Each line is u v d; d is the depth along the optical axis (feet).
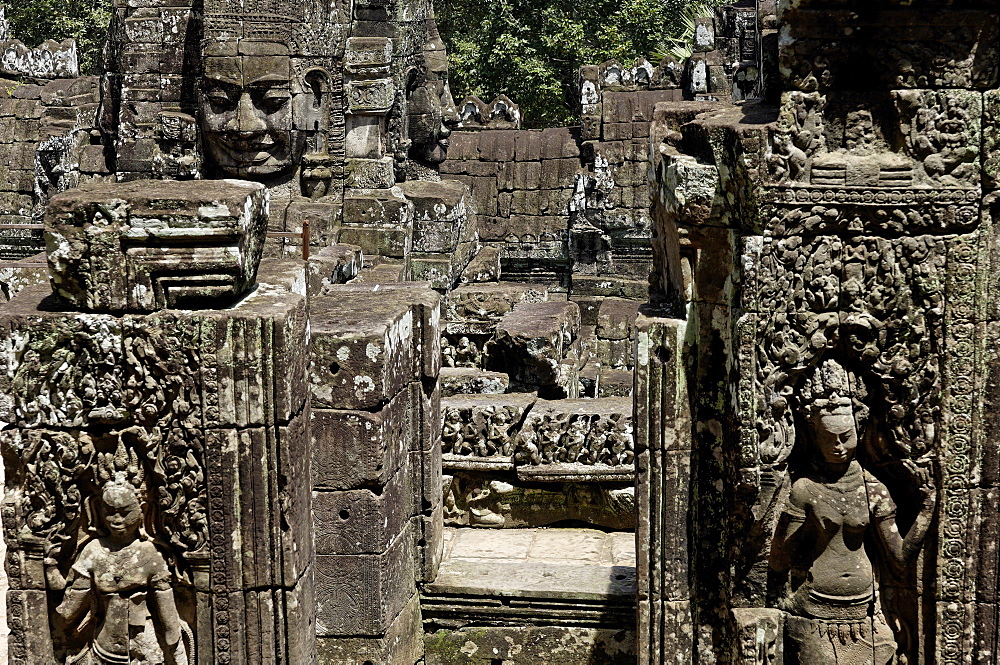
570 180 57.62
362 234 48.24
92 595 18.99
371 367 21.85
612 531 27.25
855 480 20.21
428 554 24.76
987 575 20.02
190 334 17.80
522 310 33.09
